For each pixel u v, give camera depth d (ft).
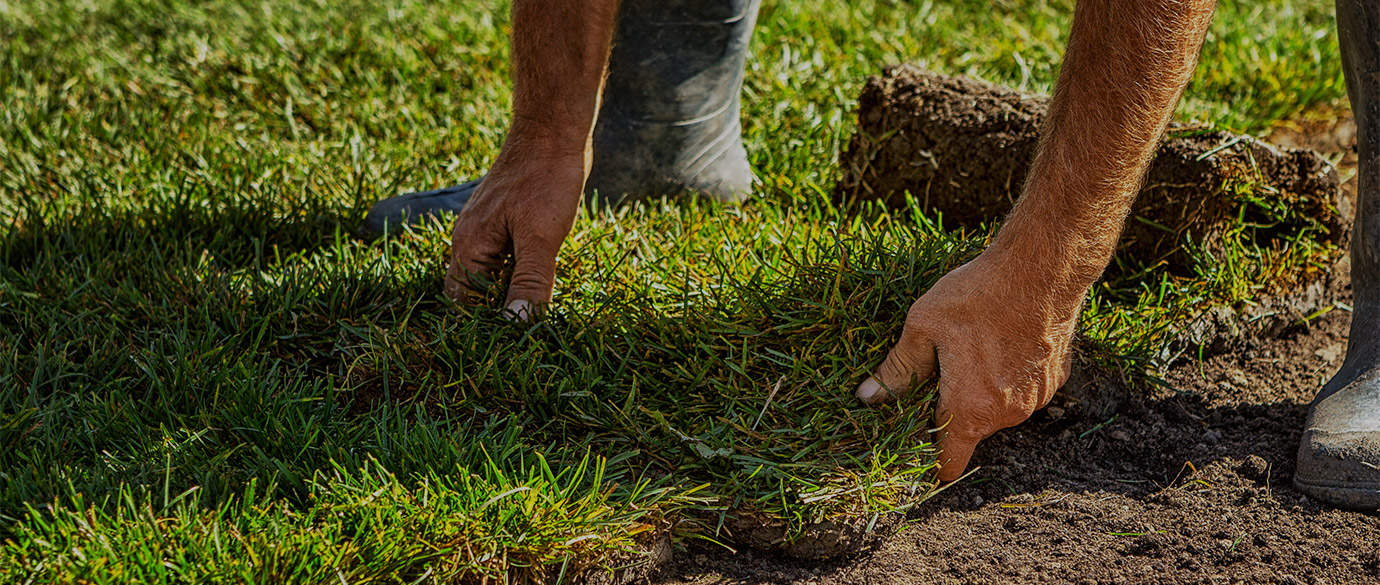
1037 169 6.05
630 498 6.15
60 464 6.27
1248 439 7.42
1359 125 7.27
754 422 6.65
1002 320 6.20
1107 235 6.04
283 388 7.00
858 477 6.33
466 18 13.64
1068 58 5.83
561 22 7.04
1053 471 7.20
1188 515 6.70
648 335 7.36
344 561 5.50
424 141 11.03
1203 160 8.26
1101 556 6.40
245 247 9.16
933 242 7.60
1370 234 7.27
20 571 5.35
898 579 6.26
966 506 6.91
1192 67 5.67
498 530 5.80
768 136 10.94
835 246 7.75
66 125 11.28
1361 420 6.82
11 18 13.97
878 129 9.52
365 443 6.40
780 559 6.46
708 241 8.66
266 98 12.08
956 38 13.24
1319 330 8.95
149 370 7.02
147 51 13.10
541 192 7.39
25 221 9.15
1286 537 6.46
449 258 8.34
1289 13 13.75
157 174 10.12
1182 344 8.19
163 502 5.93
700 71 9.43
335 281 7.97
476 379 7.11
